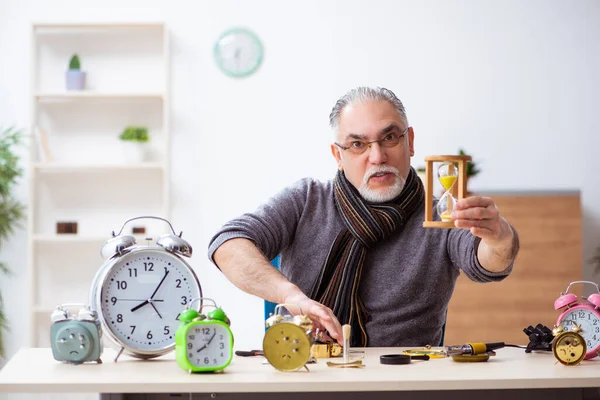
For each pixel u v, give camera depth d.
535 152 4.63
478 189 4.50
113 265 1.65
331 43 4.63
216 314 1.51
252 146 4.61
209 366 1.48
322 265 2.22
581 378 1.43
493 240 1.81
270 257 2.21
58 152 4.60
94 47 4.61
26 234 4.61
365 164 2.14
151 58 4.62
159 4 4.62
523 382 1.42
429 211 1.80
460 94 4.63
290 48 4.62
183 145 4.61
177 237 1.72
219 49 4.60
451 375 1.45
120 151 4.62
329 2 4.63
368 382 1.38
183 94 4.61
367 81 4.62
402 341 2.15
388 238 2.20
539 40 4.64
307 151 4.62
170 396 1.53
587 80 4.65
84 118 4.61
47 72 4.61
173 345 1.67
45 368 1.54
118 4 4.62
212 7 4.63
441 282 2.18
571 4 4.65
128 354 1.66
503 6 4.64
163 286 1.68
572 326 1.74
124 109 4.62
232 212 4.61
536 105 4.64
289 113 4.62
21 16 4.61
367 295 2.17
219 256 2.03
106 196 4.61
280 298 1.87
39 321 4.55
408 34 4.63
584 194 4.64
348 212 2.19
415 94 4.63
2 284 4.58
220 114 4.61
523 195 4.20
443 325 2.26
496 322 4.11
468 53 4.64
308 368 1.55
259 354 1.77
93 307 1.66
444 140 4.62
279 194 2.29
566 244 4.18
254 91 4.62
